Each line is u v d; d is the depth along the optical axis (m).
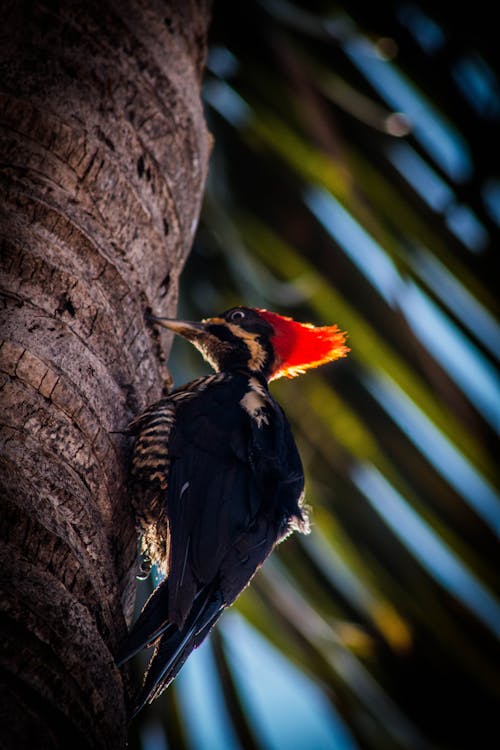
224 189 9.85
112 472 6.27
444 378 8.74
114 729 5.25
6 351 5.73
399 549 8.95
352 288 9.24
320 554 9.07
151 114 7.28
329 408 9.24
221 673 8.93
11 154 6.37
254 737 8.74
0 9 6.82
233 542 7.06
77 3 7.13
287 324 9.43
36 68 6.70
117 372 6.54
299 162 9.34
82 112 6.77
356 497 9.06
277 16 9.65
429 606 8.79
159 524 7.38
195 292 9.88
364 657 8.86
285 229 9.62
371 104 9.40
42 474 5.56
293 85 9.48
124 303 6.71
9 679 4.75
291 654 8.84
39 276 6.11
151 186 7.18
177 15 8.02
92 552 5.68
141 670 8.70
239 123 9.79
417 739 8.71
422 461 8.97
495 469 8.64
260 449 7.66
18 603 4.93
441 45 9.53
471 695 8.70
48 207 6.32
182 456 7.30
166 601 6.49
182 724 8.73
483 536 8.74
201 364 9.83
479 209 9.08
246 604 8.93
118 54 7.21
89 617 5.30
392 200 9.19
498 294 8.84
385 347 8.95
